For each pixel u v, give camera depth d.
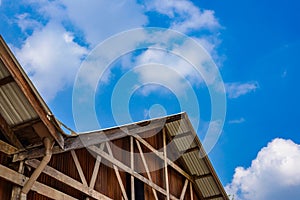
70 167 6.94
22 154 5.73
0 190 5.42
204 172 11.16
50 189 6.24
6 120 5.58
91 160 7.59
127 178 8.74
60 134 5.79
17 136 5.70
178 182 10.66
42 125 5.52
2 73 5.05
